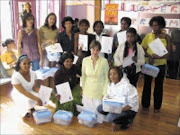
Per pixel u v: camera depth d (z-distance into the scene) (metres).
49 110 2.66
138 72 2.59
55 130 2.34
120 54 2.57
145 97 2.82
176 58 4.37
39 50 3.21
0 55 3.58
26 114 2.65
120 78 2.28
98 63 2.40
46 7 4.63
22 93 2.47
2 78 3.42
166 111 2.91
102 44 2.86
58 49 2.95
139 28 4.62
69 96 2.53
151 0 4.37
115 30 4.90
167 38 2.61
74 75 2.67
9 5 3.72
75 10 5.36
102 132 2.32
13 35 3.83
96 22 3.05
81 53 3.07
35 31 3.11
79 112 2.71
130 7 4.62
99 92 2.49
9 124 2.45
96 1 4.96
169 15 4.25
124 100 2.15
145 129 2.42
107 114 2.40
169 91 3.73
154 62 2.68
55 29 3.29
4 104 2.97
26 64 2.43
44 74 2.97
